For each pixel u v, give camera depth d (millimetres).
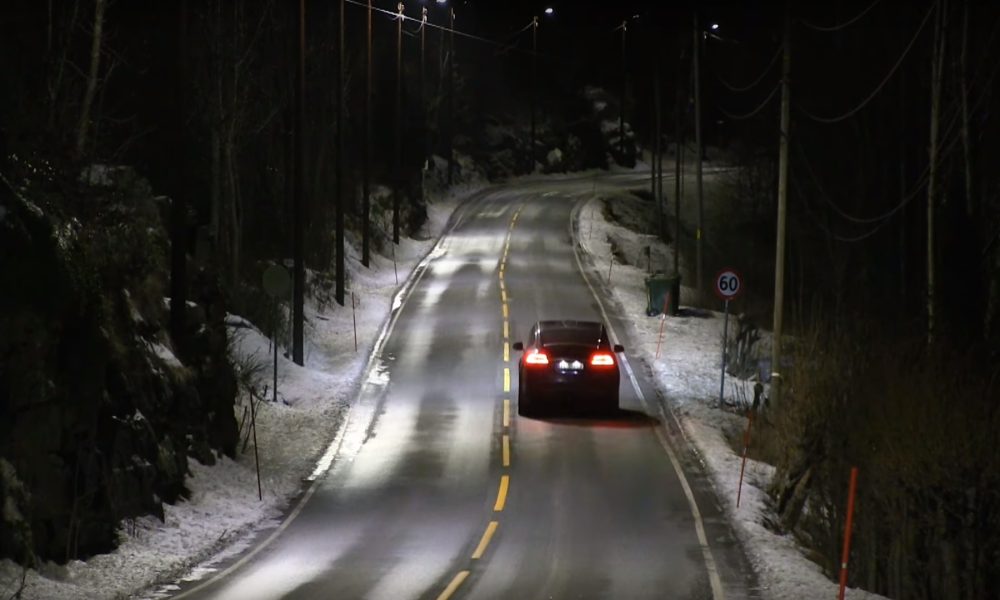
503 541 43406
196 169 90188
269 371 70562
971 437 40469
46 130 50812
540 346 65375
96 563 37969
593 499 49938
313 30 129625
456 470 54906
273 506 48656
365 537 43938
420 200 156750
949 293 72312
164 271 53281
